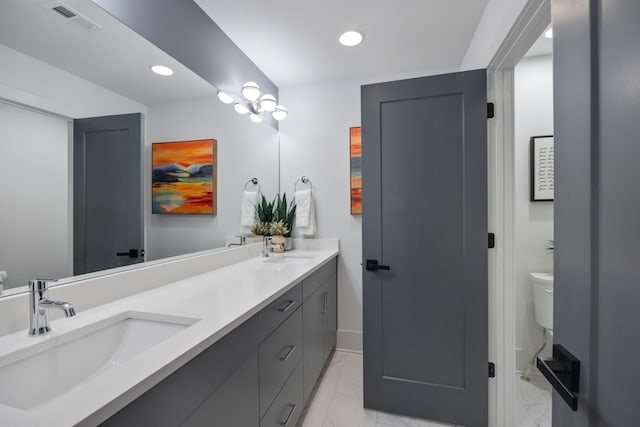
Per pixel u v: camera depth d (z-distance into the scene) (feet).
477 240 5.35
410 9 5.75
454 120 5.48
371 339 5.94
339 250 8.76
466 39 6.75
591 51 1.66
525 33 4.32
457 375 5.50
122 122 4.26
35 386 2.48
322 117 8.91
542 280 7.01
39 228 3.21
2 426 1.55
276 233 8.44
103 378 2.00
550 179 7.36
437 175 5.57
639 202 1.33
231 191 6.91
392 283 5.83
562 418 1.95
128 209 4.38
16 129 3.02
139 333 3.32
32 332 2.69
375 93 5.88
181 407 2.42
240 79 7.18
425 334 5.66
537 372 7.24
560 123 1.99
